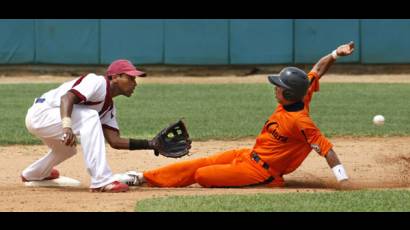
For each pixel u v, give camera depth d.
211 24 94.25
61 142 27.28
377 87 79.19
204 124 50.03
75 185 29.12
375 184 29.25
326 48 93.69
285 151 27.05
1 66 94.00
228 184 27.58
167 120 52.69
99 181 26.38
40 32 93.88
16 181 30.56
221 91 75.88
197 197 24.00
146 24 94.06
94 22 93.69
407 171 32.75
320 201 22.94
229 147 40.38
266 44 94.38
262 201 23.02
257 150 27.52
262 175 27.33
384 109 59.47
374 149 39.41
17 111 58.28
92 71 94.12
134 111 58.56
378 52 93.94
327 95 71.12
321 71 28.52
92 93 26.27
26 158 37.25
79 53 94.00
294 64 94.31
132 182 28.09
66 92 26.27
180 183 28.03
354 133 45.47
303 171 32.28
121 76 27.06
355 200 23.03
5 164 35.41
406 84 82.69
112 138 27.53
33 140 42.56
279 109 27.19
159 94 72.81
